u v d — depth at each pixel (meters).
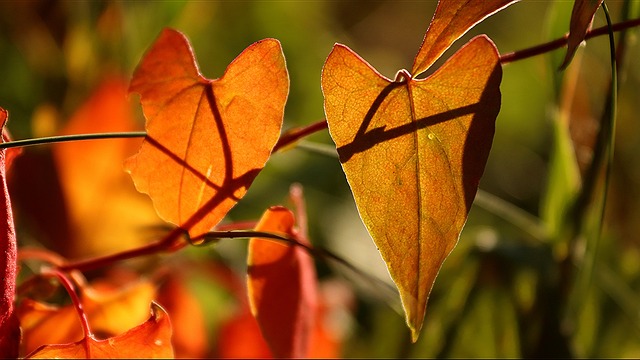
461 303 0.49
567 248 0.46
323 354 0.46
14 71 0.59
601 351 0.50
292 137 0.39
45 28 0.56
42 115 0.51
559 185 0.46
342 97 0.35
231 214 0.63
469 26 0.35
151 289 0.41
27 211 0.49
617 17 0.43
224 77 0.36
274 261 0.39
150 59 0.36
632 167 0.65
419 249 0.34
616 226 0.60
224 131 0.36
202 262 0.48
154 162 0.36
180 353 0.45
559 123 0.45
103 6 0.53
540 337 0.46
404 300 0.34
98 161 0.49
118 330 0.40
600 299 0.50
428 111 0.35
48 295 0.39
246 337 0.44
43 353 0.36
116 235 0.49
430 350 0.49
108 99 0.49
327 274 0.62
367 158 0.34
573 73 0.45
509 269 0.48
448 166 0.34
